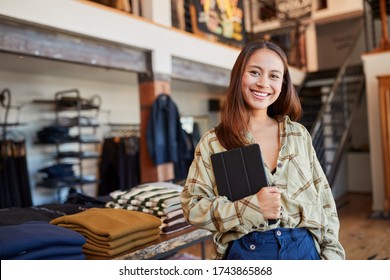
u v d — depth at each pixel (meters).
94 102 6.22
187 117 8.42
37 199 5.38
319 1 9.85
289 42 10.23
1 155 4.56
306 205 1.08
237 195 1.07
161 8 4.61
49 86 5.58
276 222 1.05
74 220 1.50
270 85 1.12
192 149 5.45
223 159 1.09
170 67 4.63
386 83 5.36
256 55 1.12
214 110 9.02
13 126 5.13
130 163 5.91
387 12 7.95
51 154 5.57
